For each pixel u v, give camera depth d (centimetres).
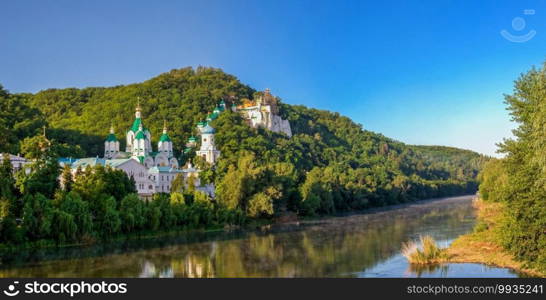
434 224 14525
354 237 12088
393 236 12012
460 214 17750
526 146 7581
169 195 14925
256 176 16650
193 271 8050
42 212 10388
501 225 8106
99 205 11800
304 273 7788
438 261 8131
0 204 9944
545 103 6225
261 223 16138
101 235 11419
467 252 8619
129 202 12238
